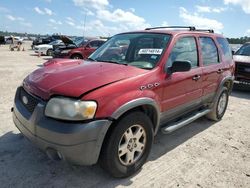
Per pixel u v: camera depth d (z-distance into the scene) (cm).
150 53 368
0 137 400
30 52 2650
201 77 436
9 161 334
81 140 257
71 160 265
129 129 299
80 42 1702
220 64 511
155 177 321
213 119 540
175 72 367
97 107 265
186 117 437
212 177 329
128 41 411
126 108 283
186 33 417
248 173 343
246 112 635
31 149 367
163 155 379
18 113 309
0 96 637
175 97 378
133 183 305
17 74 1016
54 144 261
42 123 268
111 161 286
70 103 259
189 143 428
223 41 550
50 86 283
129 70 327
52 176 308
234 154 397
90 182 301
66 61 390
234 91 920
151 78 329
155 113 341
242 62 880
